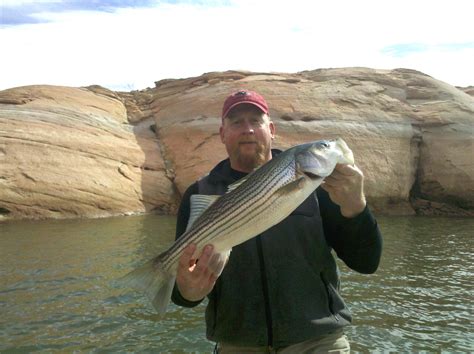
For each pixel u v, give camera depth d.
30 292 2.89
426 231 5.53
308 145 1.03
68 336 2.24
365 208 1.08
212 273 1.06
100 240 4.53
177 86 9.39
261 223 1.05
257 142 1.27
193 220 1.10
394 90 8.55
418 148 7.95
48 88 7.95
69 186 6.35
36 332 2.28
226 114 1.29
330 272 1.21
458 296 2.94
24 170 6.17
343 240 1.18
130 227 5.39
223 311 1.20
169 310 2.63
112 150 7.21
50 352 2.06
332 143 1.03
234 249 1.19
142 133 8.28
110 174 6.85
